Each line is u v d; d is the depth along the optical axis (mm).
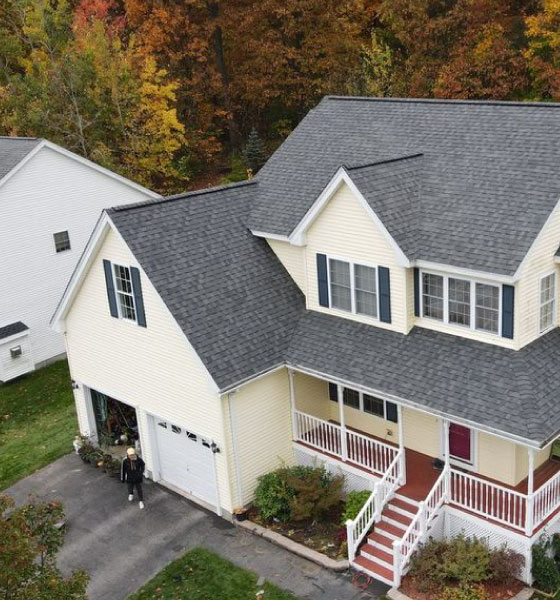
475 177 19031
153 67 43719
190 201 21828
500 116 20750
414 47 46625
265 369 19062
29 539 11977
